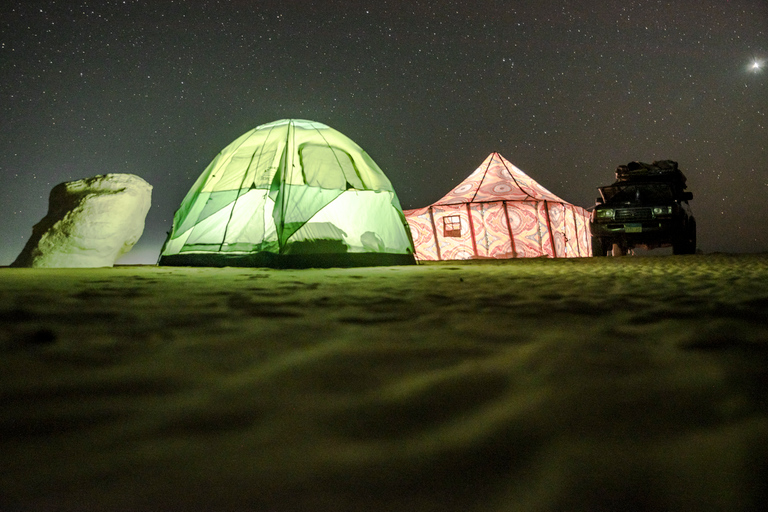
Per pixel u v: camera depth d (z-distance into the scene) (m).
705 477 0.72
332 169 6.71
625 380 1.19
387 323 1.92
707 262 6.33
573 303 2.46
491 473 0.74
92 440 0.84
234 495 0.67
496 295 2.81
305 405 1.03
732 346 1.50
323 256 6.03
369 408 1.01
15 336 1.60
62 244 6.20
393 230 6.97
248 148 6.93
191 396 1.07
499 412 0.99
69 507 0.64
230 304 2.38
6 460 0.76
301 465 0.76
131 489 0.69
